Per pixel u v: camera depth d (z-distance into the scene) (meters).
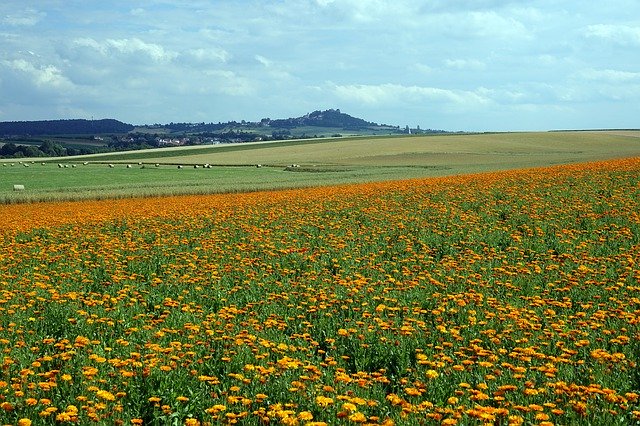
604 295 13.30
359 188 41.09
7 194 47.81
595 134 143.38
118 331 11.53
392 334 10.64
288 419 6.95
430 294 13.75
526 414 7.41
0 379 8.72
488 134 151.75
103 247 20.97
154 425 7.65
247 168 84.56
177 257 18.78
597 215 23.33
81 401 7.84
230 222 26.88
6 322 11.87
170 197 46.34
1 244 22.58
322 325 11.67
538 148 112.00
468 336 10.71
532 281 14.75
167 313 12.62
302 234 23.17
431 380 8.55
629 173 36.50
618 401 7.58
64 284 15.33
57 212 34.91
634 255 16.66
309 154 111.12
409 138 140.25
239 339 10.05
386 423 6.78
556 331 10.70
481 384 7.95
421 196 33.12
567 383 8.34
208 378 8.46
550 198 28.86
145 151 144.12
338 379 8.35
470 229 22.33
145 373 8.53
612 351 9.79
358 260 17.73
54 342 10.84
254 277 15.95
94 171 79.69
